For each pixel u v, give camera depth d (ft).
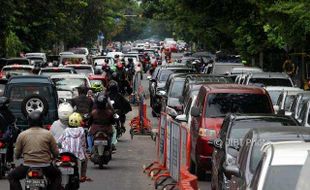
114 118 118.21
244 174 64.54
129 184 103.60
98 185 102.73
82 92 133.49
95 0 561.02
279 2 161.58
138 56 426.51
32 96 124.57
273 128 72.23
